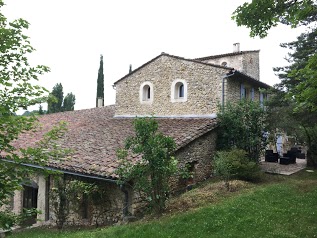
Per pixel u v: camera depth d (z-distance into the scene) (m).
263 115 13.76
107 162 9.80
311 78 5.41
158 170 7.95
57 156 5.06
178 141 11.09
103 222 9.73
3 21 4.68
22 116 4.37
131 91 17.39
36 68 4.84
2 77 4.55
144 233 7.18
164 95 15.92
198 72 14.75
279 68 13.29
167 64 15.91
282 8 6.52
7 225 4.22
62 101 37.91
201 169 12.48
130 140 8.17
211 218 7.55
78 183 9.64
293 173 13.33
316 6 6.39
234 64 22.27
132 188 8.94
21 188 4.42
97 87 36.28
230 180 11.38
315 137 15.20
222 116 13.26
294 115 12.73
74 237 7.82
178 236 6.82
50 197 11.07
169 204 9.09
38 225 11.23
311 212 7.55
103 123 16.95
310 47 12.02
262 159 17.67
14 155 4.29
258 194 9.30
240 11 6.77
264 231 6.64
